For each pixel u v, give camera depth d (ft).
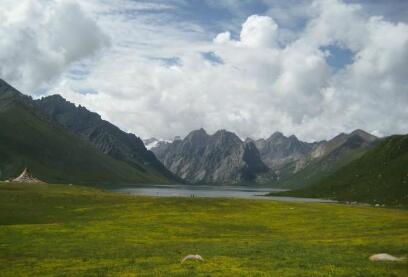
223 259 148.25
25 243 196.44
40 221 291.58
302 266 134.31
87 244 196.44
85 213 326.65
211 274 121.39
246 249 172.55
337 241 201.36
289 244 188.75
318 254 158.10
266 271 126.00
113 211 339.36
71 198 386.73
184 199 422.41
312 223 297.94
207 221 300.20
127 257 160.04
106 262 149.07
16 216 300.61
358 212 380.37
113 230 248.32
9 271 137.18
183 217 317.42
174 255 162.20
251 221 306.35
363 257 151.53
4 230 235.40
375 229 259.39
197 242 208.74
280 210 375.66
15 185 494.59
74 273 130.52
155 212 340.80
